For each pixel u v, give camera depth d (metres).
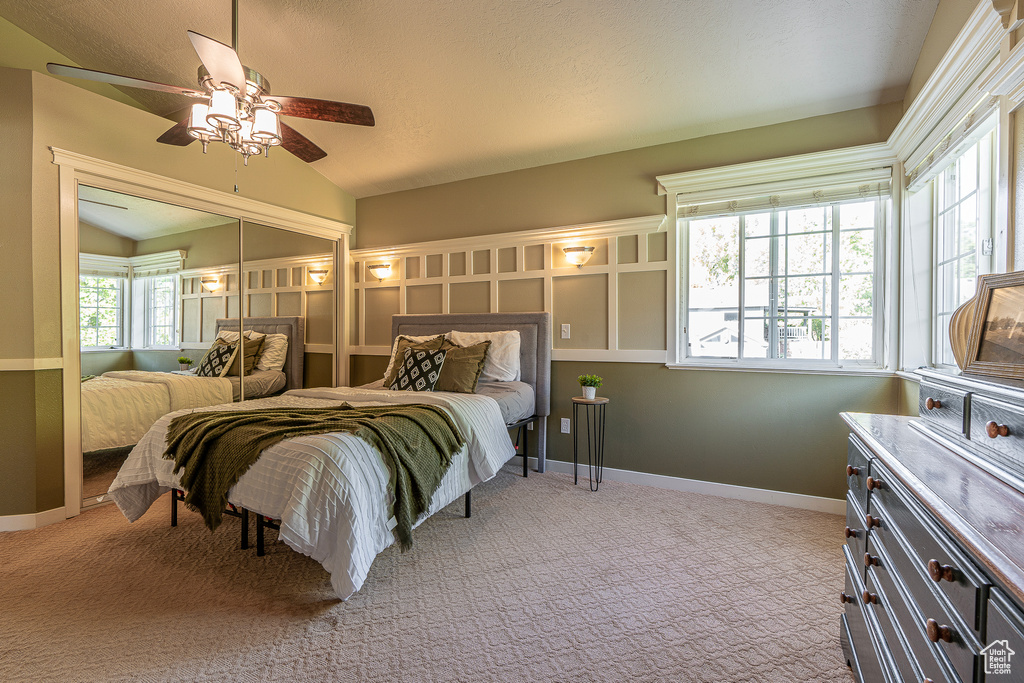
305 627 1.87
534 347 4.07
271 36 2.95
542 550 2.57
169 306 3.54
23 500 2.85
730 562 2.44
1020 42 1.49
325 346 4.88
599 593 2.14
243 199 3.97
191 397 3.68
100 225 3.16
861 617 1.48
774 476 3.31
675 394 3.64
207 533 2.75
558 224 4.09
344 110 2.38
